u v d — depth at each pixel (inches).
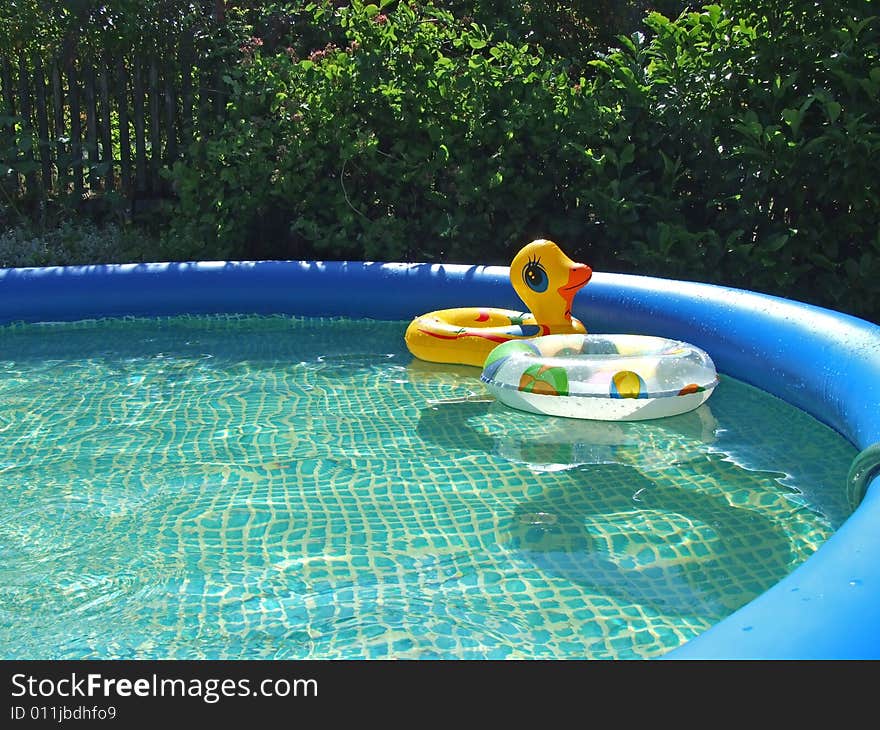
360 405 160.2
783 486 122.3
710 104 243.6
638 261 235.9
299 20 330.6
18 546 107.4
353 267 233.5
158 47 307.9
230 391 169.5
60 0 298.2
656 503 117.6
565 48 373.4
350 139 267.7
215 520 114.1
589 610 92.0
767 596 64.2
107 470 130.6
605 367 147.3
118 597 95.8
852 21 219.5
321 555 104.6
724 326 173.9
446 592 96.1
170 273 234.4
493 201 258.4
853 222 223.6
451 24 303.9
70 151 309.3
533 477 126.6
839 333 147.9
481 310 195.5
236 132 270.1
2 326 225.8
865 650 57.1
